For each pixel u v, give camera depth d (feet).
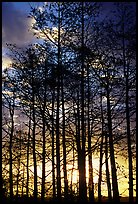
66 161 66.08
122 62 59.62
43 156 68.95
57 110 61.46
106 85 61.87
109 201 67.15
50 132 68.54
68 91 61.77
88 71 61.00
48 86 63.31
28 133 78.48
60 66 59.52
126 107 59.82
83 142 58.49
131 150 58.44
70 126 66.39
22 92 67.26
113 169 62.18
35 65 64.08
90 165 68.90
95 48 60.13
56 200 62.54
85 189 55.31
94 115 62.95
